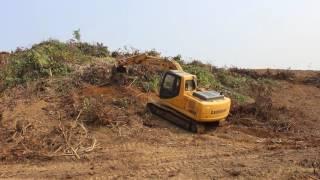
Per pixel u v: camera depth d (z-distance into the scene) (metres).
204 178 13.27
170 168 14.02
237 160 14.75
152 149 15.56
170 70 18.34
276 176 13.33
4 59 24.56
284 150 15.85
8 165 14.09
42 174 13.51
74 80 20.80
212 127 18.08
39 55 22.20
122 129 16.95
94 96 19.30
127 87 20.34
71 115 17.58
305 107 23.38
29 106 18.41
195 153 15.35
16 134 16.08
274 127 18.84
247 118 19.39
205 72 24.86
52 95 19.48
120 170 13.83
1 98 19.39
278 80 28.88
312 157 14.91
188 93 17.48
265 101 21.08
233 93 23.42
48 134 16.08
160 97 18.11
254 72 29.78
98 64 23.16
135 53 26.30
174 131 17.31
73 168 13.95
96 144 15.73
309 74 30.86
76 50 25.47
